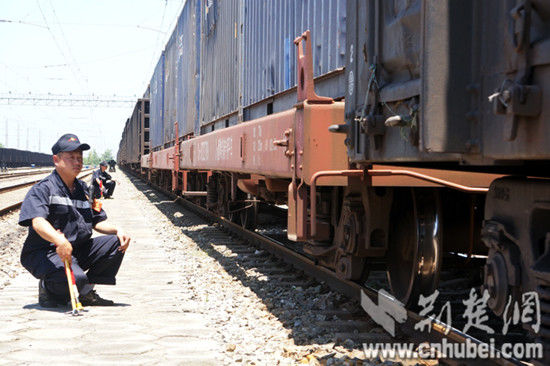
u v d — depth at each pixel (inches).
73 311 196.9
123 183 1617.9
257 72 367.9
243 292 248.2
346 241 195.9
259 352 163.2
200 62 622.2
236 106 433.1
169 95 941.8
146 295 237.9
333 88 246.2
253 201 399.2
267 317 205.3
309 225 219.3
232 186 376.2
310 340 175.8
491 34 94.9
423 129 100.4
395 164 161.2
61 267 203.6
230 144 329.4
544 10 84.5
